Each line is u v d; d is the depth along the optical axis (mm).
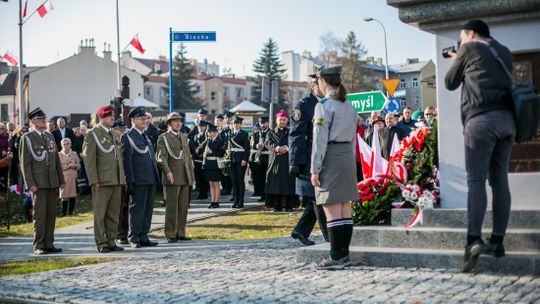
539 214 6484
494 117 5688
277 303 5328
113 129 10617
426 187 7402
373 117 14539
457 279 5820
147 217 10906
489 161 5797
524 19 6852
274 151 14477
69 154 16031
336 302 5246
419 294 5363
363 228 7039
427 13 7070
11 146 18375
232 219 13648
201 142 17875
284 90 89125
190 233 12133
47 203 10344
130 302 5750
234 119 15734
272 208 15320
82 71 66438
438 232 6637
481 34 5992
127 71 68875
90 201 18344
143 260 8750
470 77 5793
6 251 10727
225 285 6273
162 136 11336
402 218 7148
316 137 6562
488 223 6652
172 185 11211
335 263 6727
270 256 8195
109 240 10320
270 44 90250
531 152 6820
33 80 64375
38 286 6910
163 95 87062
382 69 85688
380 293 5477
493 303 4977
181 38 18406
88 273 7711
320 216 8555
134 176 10727
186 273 7215
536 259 5832
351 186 6652
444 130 7199
